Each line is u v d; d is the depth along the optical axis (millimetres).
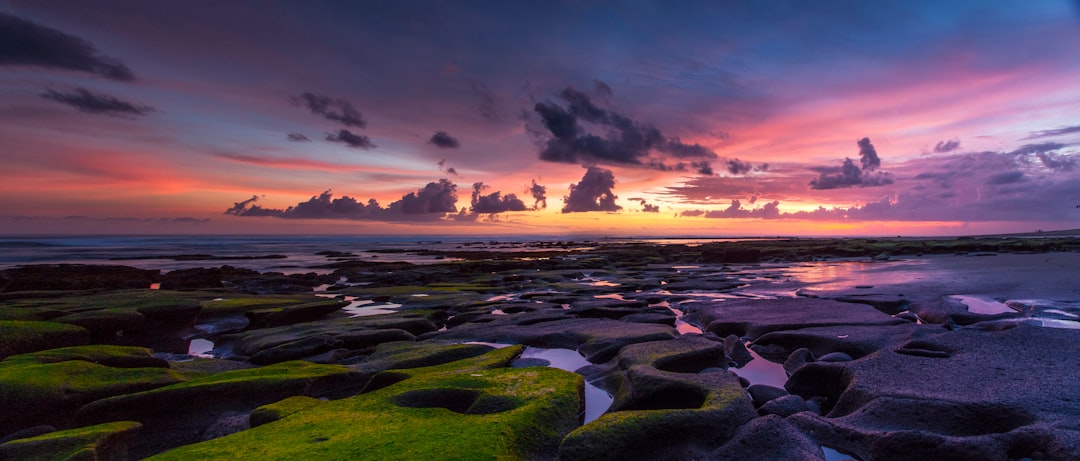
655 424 6234
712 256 46938
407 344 12609
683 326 15922
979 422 6293
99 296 20094
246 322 18031
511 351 11164
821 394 8680
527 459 5891
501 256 69312
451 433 6016
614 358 10852
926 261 39156
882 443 5664
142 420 7996
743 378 9477
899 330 11664
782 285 24859
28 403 7977
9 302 18156
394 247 111500
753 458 5645
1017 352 8953
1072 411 6121
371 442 5805
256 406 8562
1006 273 25656
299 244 126938
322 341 12805
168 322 16922
